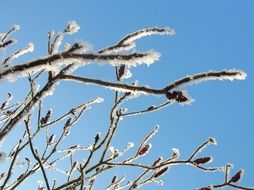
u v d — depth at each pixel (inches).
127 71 82.0
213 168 106.3
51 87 68.8
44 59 54.0
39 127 111.7
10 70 54.0
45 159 119.0
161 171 117.4
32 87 89.8
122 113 98.0
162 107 96.0
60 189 107.5
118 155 124.0
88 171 103.7
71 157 135.2
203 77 55.6
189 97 57.0
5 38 113.2
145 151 119.3
